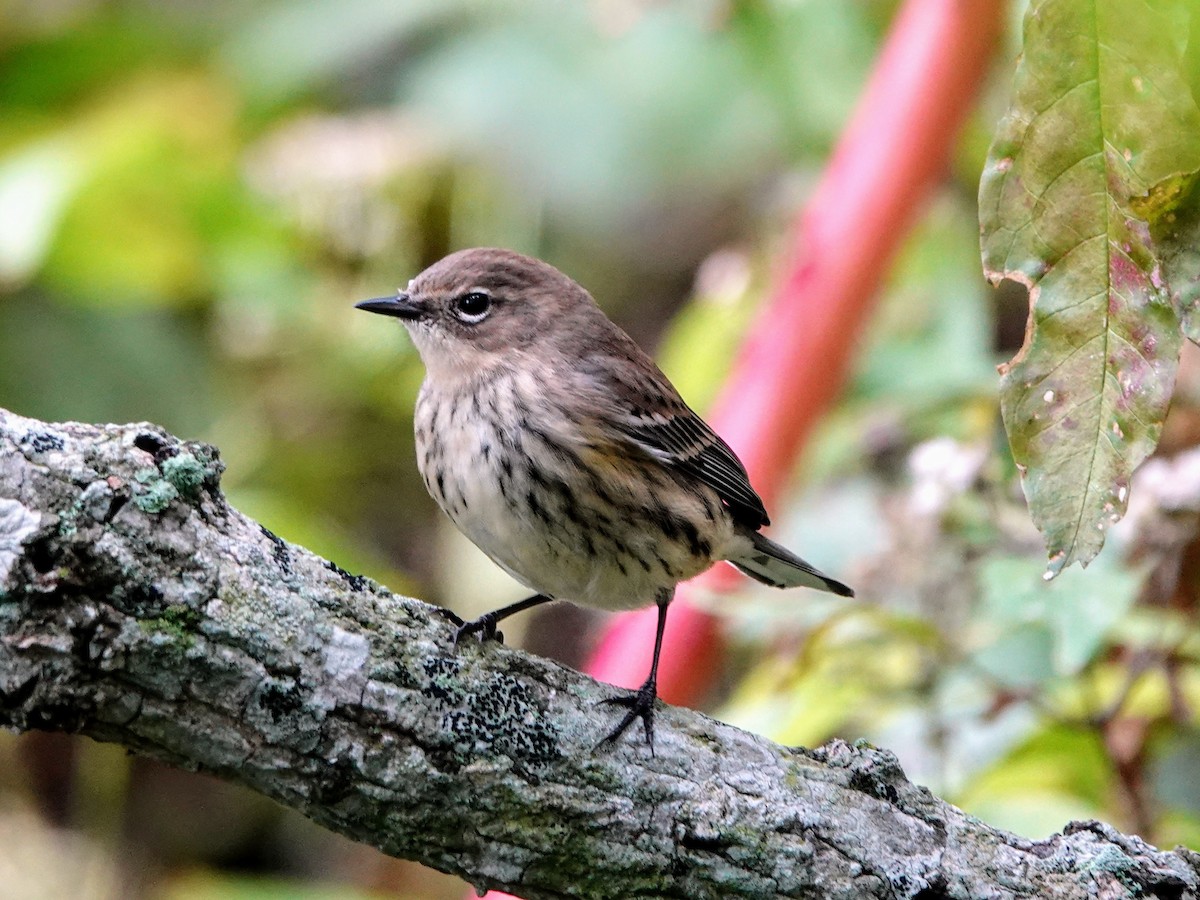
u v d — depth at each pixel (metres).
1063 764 10.23
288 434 15.55
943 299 12.82
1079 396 5.63
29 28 16.06
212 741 6.39
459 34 15.46
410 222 15.15
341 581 6.77
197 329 15.62
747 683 11.81
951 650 9.70
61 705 6.10
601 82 14.91
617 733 6.99
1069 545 5.67
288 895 12.20
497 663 6.94
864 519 12.45
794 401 10.82
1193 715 9.87
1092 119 5.46
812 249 10.78
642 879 6.91
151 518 6.27
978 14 10.41
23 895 14.30
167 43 16.02
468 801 6.73
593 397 9.57
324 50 15.33
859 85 13.90
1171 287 5.62
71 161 14.09
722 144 14.72
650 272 15.91
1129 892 7.16
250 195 14.44
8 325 15.03
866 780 7.24
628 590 9.74
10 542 5.95
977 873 7.09
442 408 9.87
